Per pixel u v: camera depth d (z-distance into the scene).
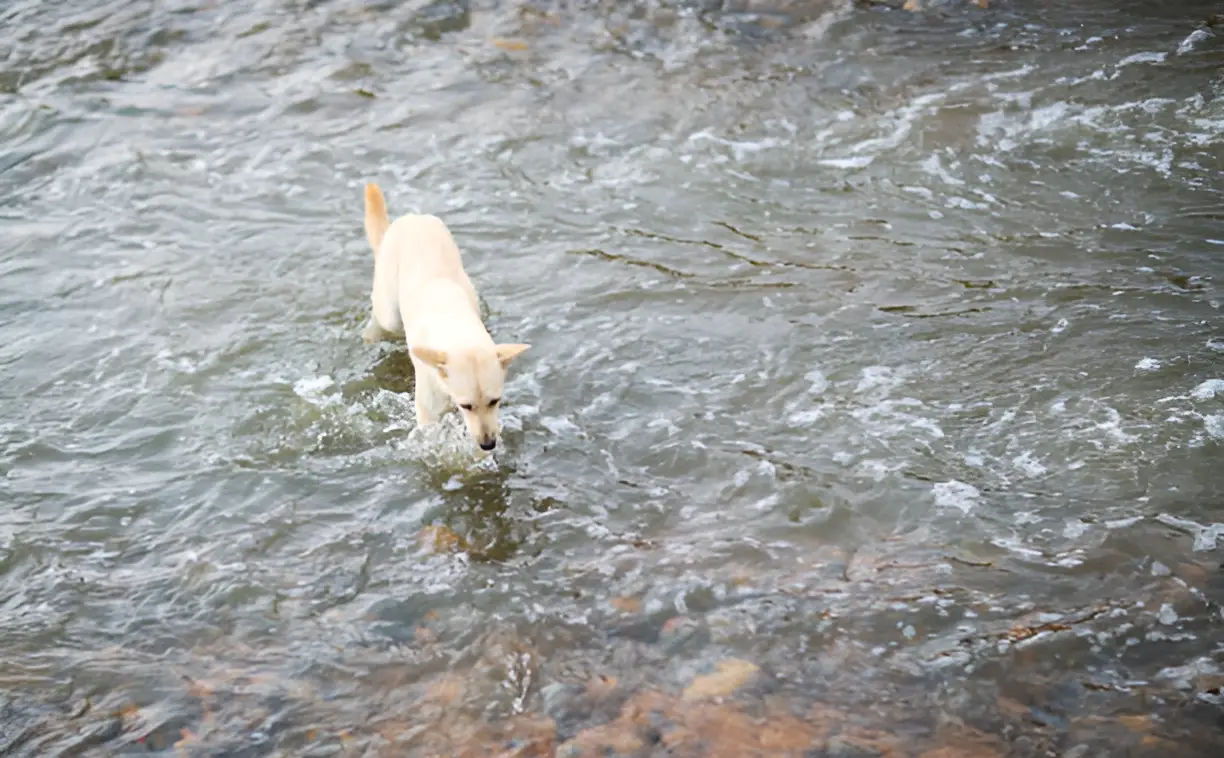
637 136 6.75
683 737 4.44
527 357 5.52
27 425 5.29
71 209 6.35
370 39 7.52
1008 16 7.51
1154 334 5.48
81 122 6.91
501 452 5.18
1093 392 5.27
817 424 5.23
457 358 4.89
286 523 4.98
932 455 5.11
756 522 4.95
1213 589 4.68
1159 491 4.95
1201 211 6.07
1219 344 5.41
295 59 7.38
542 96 7.05
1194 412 5.17
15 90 7.14
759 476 5.07
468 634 4.68
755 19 7.60
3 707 4.52
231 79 7.24
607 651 4.63
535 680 4.57
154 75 7.27
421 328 5.09
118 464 5.16
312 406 5.36
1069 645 4.58
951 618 4.66
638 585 4.79
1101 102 6.74
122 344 5.61
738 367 5.46
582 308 5.74
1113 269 5.80
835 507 4.96
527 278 5.89
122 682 4.58
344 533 4.95
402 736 4.46
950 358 5.45
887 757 4.38
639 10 7.69
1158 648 4.56
